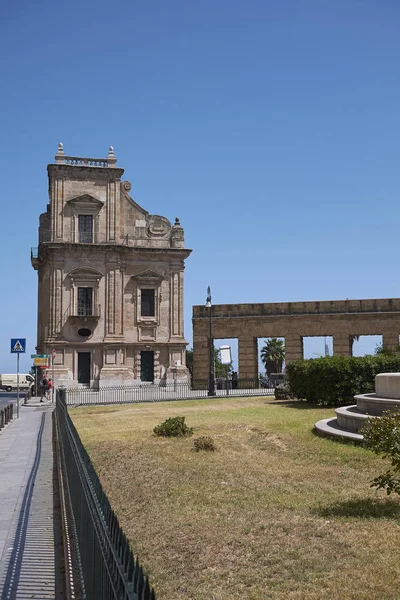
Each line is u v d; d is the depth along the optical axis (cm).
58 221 5169
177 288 5459
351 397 2622
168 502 1054
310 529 863
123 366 5200
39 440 2059
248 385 5112
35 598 651
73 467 892
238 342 5269
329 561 736
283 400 3175
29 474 1403
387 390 1731
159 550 809
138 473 1304
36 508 1066
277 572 713
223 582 691
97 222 5247
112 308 5203
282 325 5225
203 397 3975
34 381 5253
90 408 3306
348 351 5159
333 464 1338
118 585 374
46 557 791
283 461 1397
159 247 5428
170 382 5300
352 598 624
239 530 876
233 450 1568
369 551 762
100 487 541
